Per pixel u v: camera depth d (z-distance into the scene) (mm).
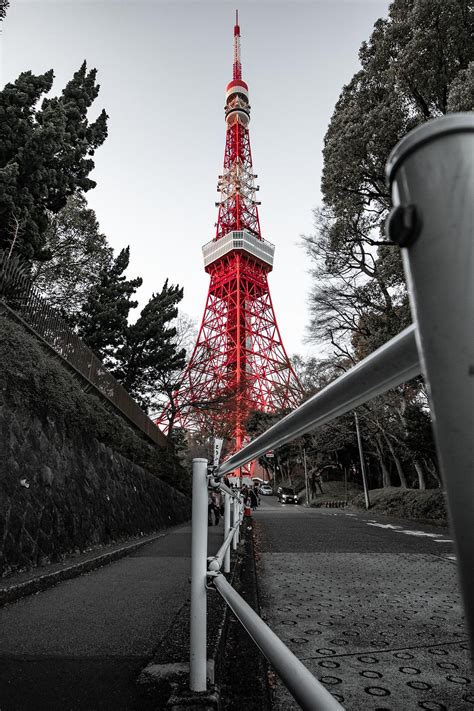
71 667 2406
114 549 7035
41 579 4523
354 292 17906
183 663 2354
